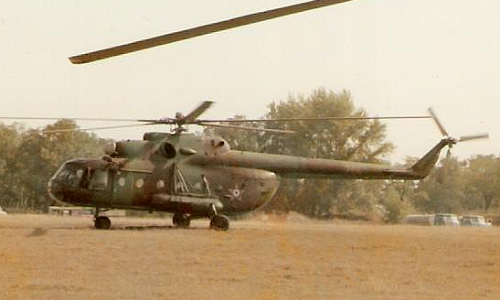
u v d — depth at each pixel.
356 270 36.34
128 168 66.06
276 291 29.25
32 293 27.97
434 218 158.00
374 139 198.88
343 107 199.75
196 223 86.94
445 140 78.25
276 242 50.69
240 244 48.78
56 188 65.19
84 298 26.97
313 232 64.25
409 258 42.00
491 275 35.03
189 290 29.17
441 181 80.50
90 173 65.31
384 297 28.28
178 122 68.75
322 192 193.25
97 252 42.28
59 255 40.47
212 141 70.19
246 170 70.62
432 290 30.20
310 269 36.47
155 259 39.53
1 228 61.25
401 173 78.00
